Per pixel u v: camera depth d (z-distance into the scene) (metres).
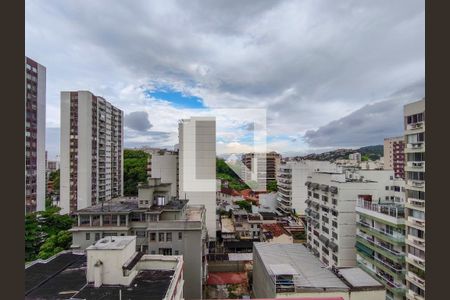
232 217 60.03
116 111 73.81
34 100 50.72
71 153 59.41
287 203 72.69
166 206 32.41
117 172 74.31
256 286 31.47
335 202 37.25
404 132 25.08
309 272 24.81
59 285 17.56
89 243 29.09
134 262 18.45
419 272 22.94
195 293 28.31
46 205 57.59
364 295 21.23
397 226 25.83
